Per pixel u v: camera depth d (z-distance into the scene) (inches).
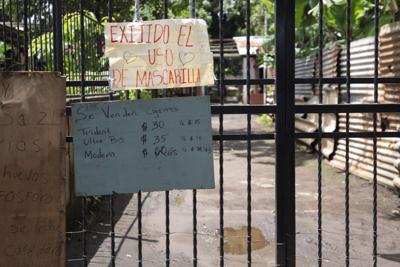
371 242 208.4
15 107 121.8
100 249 199.3
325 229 226.7
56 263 125.0
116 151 124.0
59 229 124.8
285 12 124.6
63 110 124.0
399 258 188.7
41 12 207.2
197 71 123.4
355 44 362.0
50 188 123.8
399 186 279.7
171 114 124.2
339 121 397.1
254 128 711.1
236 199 287.7
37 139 122.9
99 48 286.8
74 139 123.1
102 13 447.2
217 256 191.5
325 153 418.6
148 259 187.6
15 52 216.5
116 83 122.1
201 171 124.8
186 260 186.7
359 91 355.9
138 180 124.3
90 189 123.7
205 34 124.0
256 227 230.2
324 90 421.7
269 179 351.9
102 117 123.6
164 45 122.9
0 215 122.1
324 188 315.9
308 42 484.7
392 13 351.6
